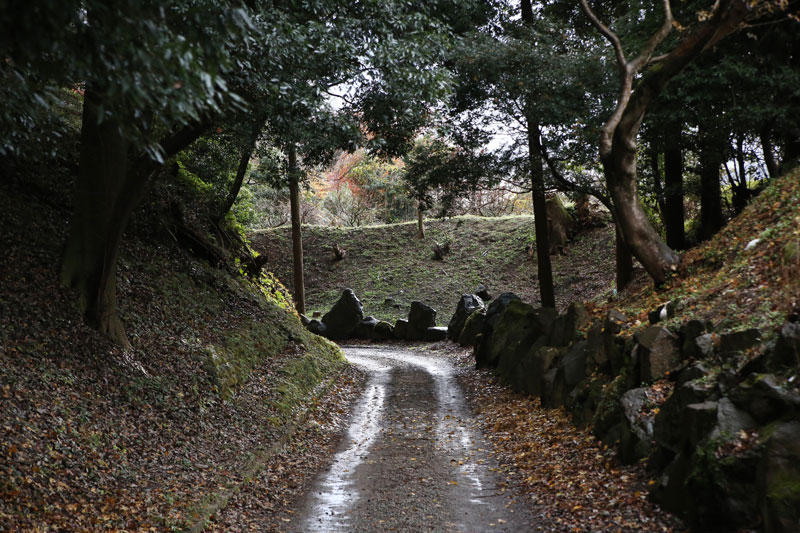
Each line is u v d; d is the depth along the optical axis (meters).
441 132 13.86
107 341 10.96
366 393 17.66
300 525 7.69
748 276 9.56
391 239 45.72
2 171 13.72
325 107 11.14
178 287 15.62
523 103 17.02
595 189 18.16
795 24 14.84
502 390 16.56
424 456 10.97
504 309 21.61
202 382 12.09
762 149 19.64
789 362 6.41
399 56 10.78
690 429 6.66
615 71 16.17
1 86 5.26
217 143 20.30
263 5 10.14
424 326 30.89
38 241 12.19
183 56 4.36
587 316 13.91
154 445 9.17
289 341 18.72
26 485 6.58
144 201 17.17
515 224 44.34
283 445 11.30
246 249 22.16
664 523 6.43
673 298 10.94
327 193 52.84
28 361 9.04
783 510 5.16
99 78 4.77
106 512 6.85
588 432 10.10
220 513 7.69
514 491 8.60
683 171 20.92
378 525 7.61
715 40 11.79
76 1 4.35
